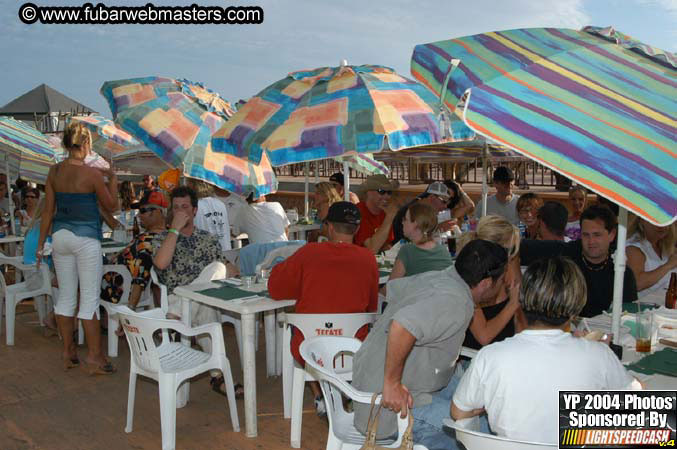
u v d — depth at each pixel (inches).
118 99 205.6
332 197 238.1
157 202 183.8
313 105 145.0
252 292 141.5
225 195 267.1
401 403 87.0
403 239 186.5
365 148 136.0
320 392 146.4
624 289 127.6
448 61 98.3
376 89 147.9
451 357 95.1
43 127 621.9
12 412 151.4
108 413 150.9
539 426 71.4
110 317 193.8
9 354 197.6
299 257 131.0
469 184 557.3
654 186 68.6
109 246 225.9
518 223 237.3
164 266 153.1
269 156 137.6
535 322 73.7
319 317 127.0
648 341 99.3
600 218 121.9
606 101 83.0
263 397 162.6
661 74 96.3
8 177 271.6
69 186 170.4
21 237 264.5
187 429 141.9
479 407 76.4
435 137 143.4
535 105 78.4
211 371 158.2
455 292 88.0
